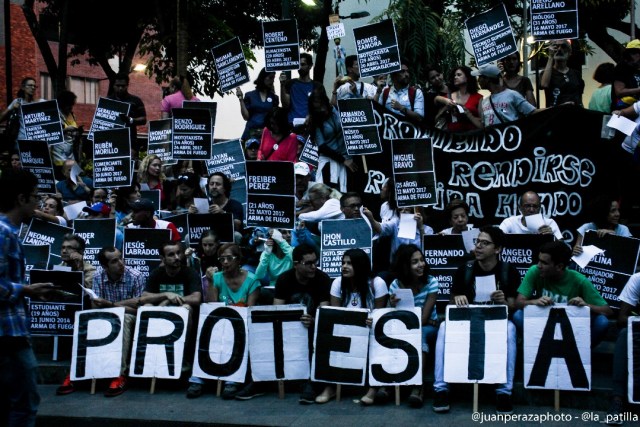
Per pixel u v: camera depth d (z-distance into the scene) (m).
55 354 9.23
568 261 7.76
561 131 9.85
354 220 9.18
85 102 30.84
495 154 10.06
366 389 8.35
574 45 12.07
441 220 10.18
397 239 9.38
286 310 8.34
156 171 11.66
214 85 22.20
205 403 8.08
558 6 10.27
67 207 10.99
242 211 10.49
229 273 8.80
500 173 10.04
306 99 12.85
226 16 23.23
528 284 7.94
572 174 9.81
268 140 11.54
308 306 8.48
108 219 10.05
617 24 18.77
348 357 8.06
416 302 8.22
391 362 7.93
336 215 9.82
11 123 13.63
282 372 8.22
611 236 8.38
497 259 8.12
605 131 9.71
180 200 11.04
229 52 12.50
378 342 8.00
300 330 8.30
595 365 8.23
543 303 7.71
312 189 9.91
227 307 8.48
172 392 8.55
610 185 9.73
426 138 9.12
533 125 9.94
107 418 7.62
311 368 8.09
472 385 7.97
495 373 7.55
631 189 9.67
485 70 10.33
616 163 9.71
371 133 10.23
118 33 22.25
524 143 9.96
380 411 7.61
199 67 23.80
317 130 10.81
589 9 18.38
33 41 28.36
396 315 8.02
